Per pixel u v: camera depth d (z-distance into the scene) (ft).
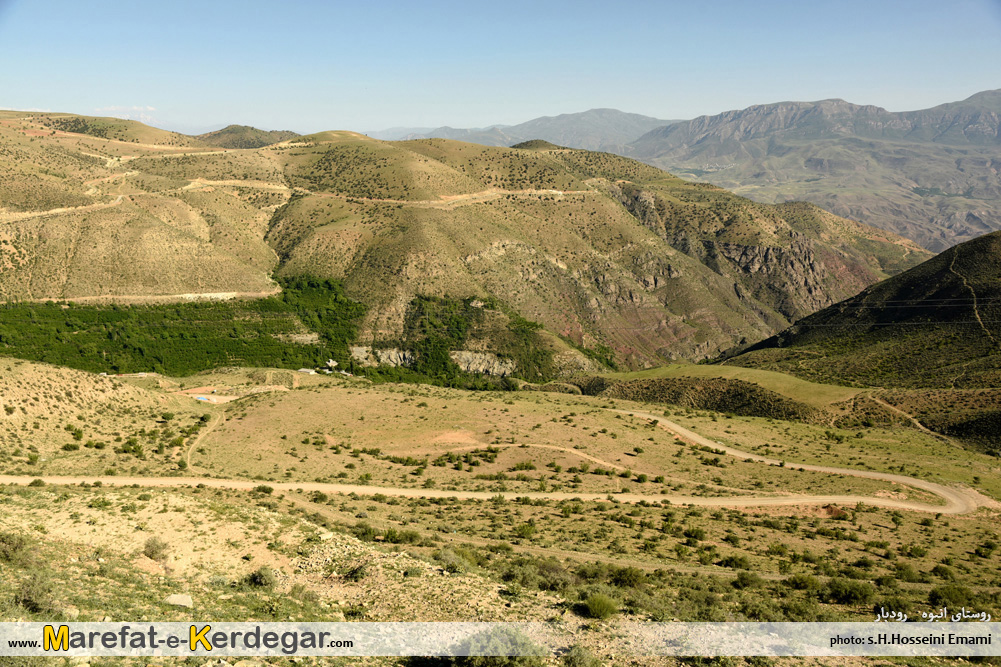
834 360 492.13
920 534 185.57
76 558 84.53
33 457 181.16
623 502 199.82
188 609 72.74
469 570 100.22
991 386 371.56
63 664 53.57
